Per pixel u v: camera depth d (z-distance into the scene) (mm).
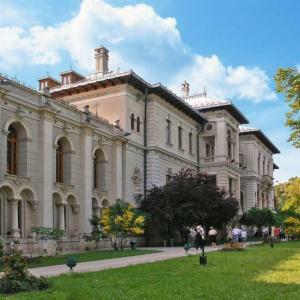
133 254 28781
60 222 32469
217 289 12992
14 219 28016
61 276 16000
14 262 13211
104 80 42062
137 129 44062
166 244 42156
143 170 44531
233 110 60344
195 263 21266
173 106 50438
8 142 29297
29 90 30031
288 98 20266
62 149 34250
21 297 11531
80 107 43812
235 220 54094
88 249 34406
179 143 52438
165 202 40938
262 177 78688
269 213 64375
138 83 43312
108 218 32938
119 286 13664
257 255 26516
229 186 60219
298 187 24781
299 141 20547
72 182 34062
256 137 75750
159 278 15625
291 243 43688
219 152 57875
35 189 30109
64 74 46781
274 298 11344
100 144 38000
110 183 39312
